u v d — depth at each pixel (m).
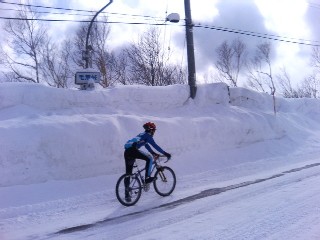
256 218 7.73
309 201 8.77
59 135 12.50
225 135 17.30
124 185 9.96
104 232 7.82
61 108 14.70
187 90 18.72
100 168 13.00
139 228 7.90
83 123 13.28
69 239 7.48
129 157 10.33
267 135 19.38
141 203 10.09
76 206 9.98
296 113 24.84
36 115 13.27
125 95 16.50
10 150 11.46
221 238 6.66
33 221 8.84
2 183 10.97
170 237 7.00
